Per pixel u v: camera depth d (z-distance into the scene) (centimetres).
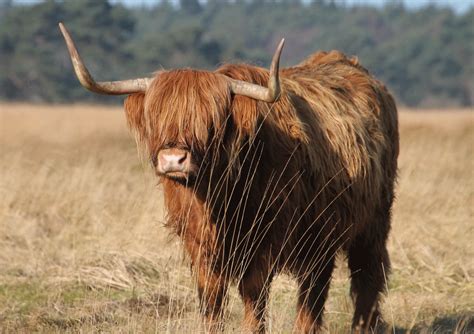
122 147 7056
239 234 2188
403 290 3134
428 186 4522
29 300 2956
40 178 4597
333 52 2978
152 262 3256
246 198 2164
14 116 11462
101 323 2625
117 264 3234
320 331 2417
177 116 2041
